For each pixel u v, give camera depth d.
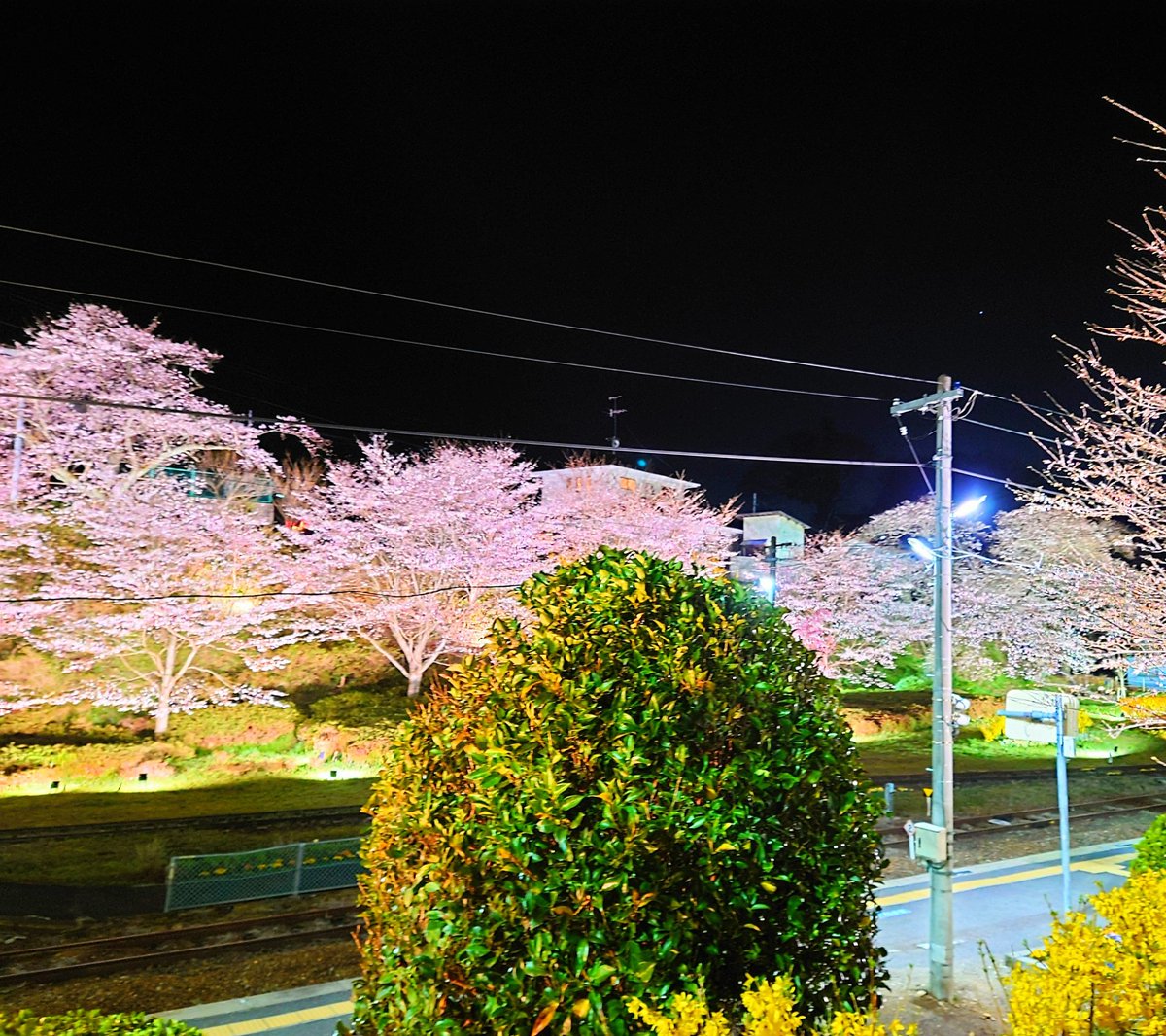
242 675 23.00
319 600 22.83
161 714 19.62
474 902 2.90
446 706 3.61
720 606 3.72
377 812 3.62
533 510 25.73
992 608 30.17
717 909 2.92
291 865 13.23
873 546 33.50
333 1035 8.16
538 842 2.88
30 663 20.27
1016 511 30.48
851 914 3.36
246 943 10.78
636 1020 2.71
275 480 25.56
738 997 2.97
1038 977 3.52
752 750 3.24
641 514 28.44
